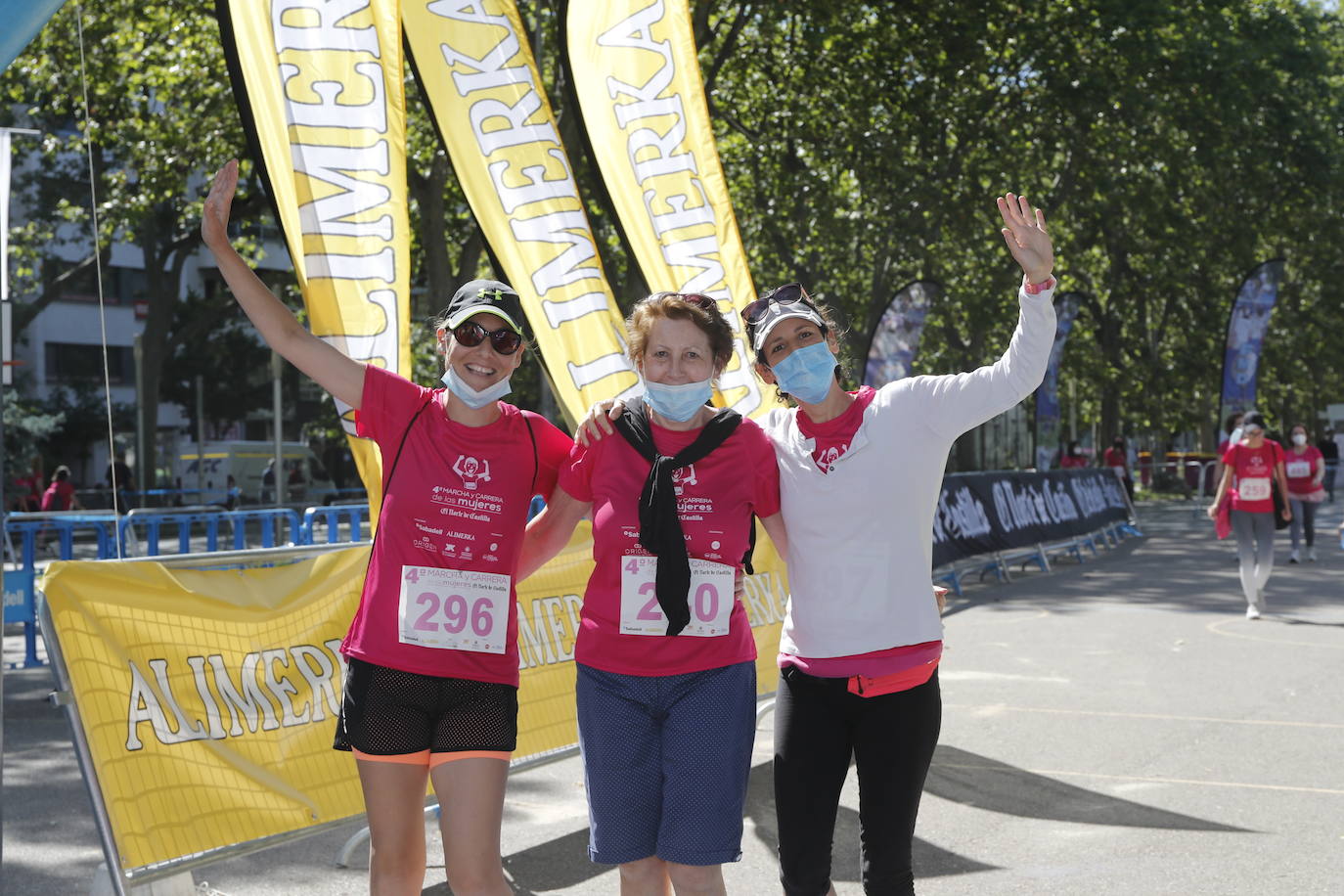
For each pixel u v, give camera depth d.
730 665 3.32
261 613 4.59
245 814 4.34
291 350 3.39
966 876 4.79
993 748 6.85
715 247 7.84
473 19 7.18
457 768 3.33
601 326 7.20
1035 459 23.73
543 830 5.57
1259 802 5.73
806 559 3.36
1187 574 16.09
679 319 3.33
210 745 4.30
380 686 3.30
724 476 3.34
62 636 3.97
